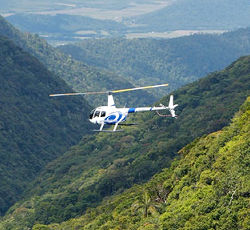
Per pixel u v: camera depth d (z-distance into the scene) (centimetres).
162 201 10550
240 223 7769
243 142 9450
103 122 8962
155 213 9938
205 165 9962
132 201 12400
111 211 13525
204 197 8825
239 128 10562
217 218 8131
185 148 12394
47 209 18812
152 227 9119
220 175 9081
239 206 8075
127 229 10025
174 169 11662
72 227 14462
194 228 8038
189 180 10025
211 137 11262
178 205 9262
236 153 9281
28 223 18238
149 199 10488
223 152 9831
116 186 18625
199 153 10775
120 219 10869
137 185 16950
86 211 16625
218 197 8594
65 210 18075
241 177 8575
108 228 10950
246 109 11700
